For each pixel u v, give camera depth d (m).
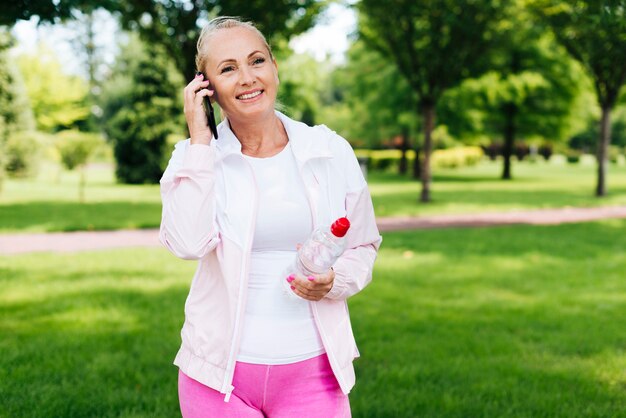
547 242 11.06
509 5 16.41
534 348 5.29
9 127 29.20
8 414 3.81
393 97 30.36
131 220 14.34
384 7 16.97
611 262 9.19
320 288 2.03
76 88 40.97
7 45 11.83
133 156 30.94
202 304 2.16
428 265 8.88
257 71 2.12
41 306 6.43
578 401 4.14
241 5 13.66
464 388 4.36
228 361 2.07
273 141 2.24
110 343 5.22
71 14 6.79
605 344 5.41
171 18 13.84
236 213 2.09
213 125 2.07
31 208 16.95
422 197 19.23
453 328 5.81
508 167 34.00
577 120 34.84
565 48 18.86
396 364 4.81
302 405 2.13
